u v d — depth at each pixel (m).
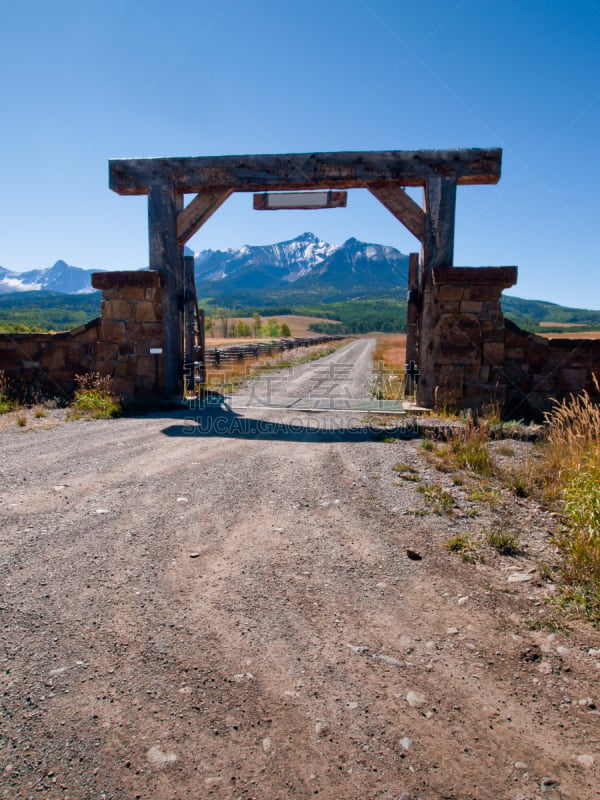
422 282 10.38
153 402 10.24
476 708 2.23
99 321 10.81
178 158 10.31
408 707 2.22
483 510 4.71
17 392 11.08
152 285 10.36
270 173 10.16
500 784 1.84
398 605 3.07
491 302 9.47
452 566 3.60
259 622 2.83
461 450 6.62
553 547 3.94
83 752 1.93
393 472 5.91
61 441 7.22
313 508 4.68
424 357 10.07
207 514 4.46
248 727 2.08
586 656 2.61
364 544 3.92
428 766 1.92
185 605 2.99
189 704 2.20
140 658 2.49
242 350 32.44
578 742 2.05
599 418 6.11
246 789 1.80
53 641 2.59
